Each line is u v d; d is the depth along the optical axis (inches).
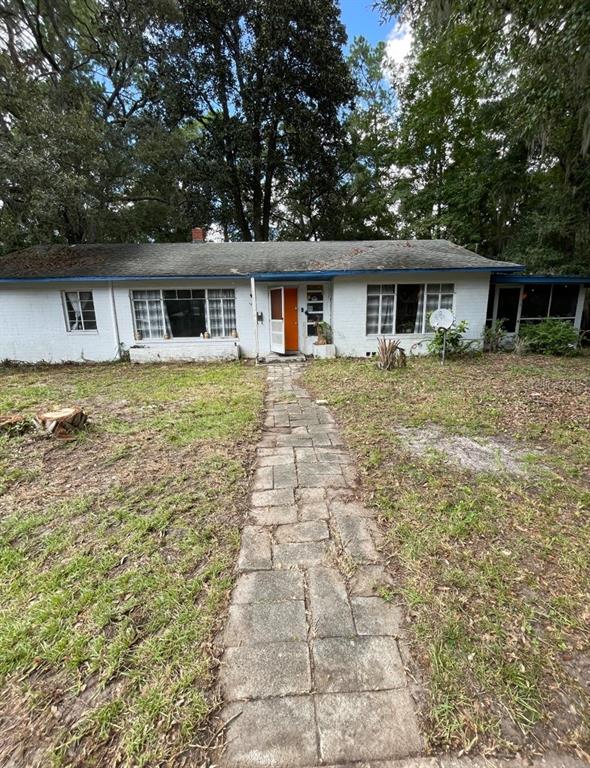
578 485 121.5
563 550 90.4
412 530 99.3
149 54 577.9
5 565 87.4
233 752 50.9
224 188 685.9
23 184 364.2
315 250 458.3
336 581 82.4
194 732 53.2
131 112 624.7
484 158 562.9
